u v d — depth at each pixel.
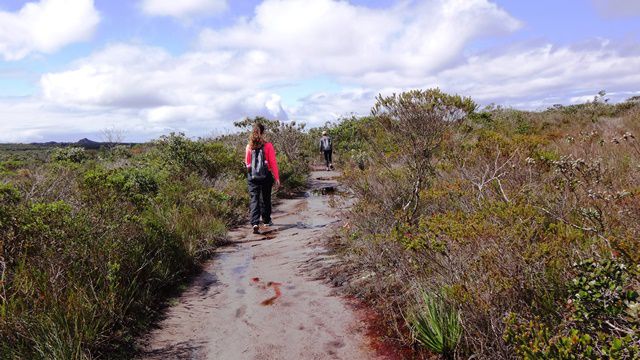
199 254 5.56
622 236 2.96
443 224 3.18
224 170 11.02
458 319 2.78
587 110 17.09
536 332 2.04
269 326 3.53
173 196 7.70
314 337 3.30
